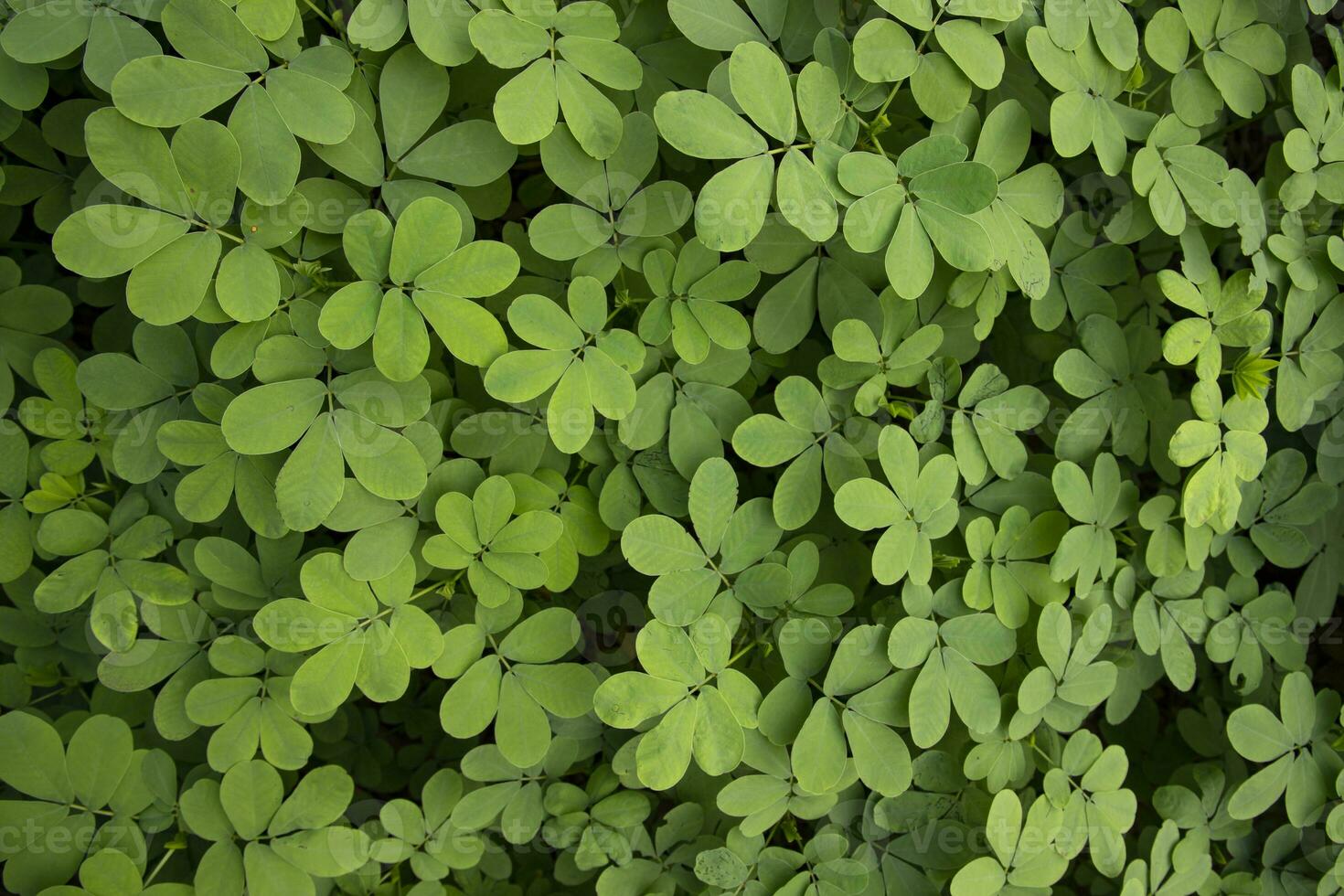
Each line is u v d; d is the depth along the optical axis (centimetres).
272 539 57
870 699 56
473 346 53
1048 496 59
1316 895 63
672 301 56
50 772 55
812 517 58
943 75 55
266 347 53
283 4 52
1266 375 61
